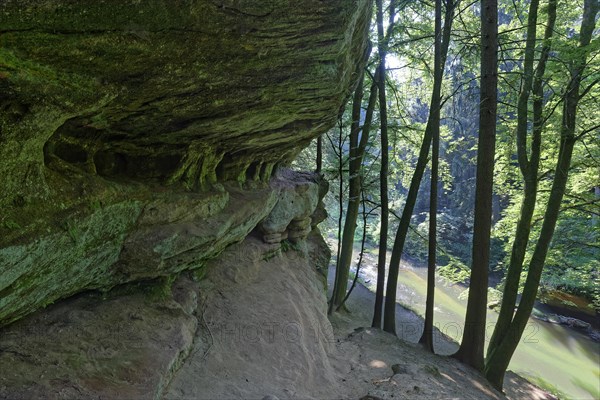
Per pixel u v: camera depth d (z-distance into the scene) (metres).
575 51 6.84
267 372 5.18
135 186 4.10
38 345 3.37
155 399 3.51
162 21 2.49
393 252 9.66
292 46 3.42
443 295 18.91
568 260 13.05
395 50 9.55
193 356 4.63
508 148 11.02
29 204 2.72
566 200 11.33
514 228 12.83
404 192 32.66
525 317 7.82
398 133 12.55
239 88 3.69
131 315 4.26
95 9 2.18
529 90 8.24
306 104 4.71
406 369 6.89
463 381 7.23
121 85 2.83
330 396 5.64
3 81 2.19
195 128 4.16
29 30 2.05
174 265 4.77
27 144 2.58
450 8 8.62
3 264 2.52
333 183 16.14
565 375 12.16
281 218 8.03
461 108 25.31
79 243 3.25
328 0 3.15
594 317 16.31
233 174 6.73
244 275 6.70
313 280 9.13
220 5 2.68
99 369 3.46
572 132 7.62
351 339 8.61
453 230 25.30
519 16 10.47
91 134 3.53
